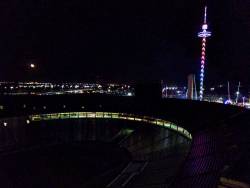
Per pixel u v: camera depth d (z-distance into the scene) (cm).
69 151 4728
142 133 4972
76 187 3466
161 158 3791
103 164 4184
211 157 2678
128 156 4506
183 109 5003
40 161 4250
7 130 4762
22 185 3512
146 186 2903
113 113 5450
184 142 3903
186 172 2517
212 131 3609
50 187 3478
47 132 5172
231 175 2212
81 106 5600
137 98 5922
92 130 5416
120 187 3212
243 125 3481
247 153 2509
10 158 4297
